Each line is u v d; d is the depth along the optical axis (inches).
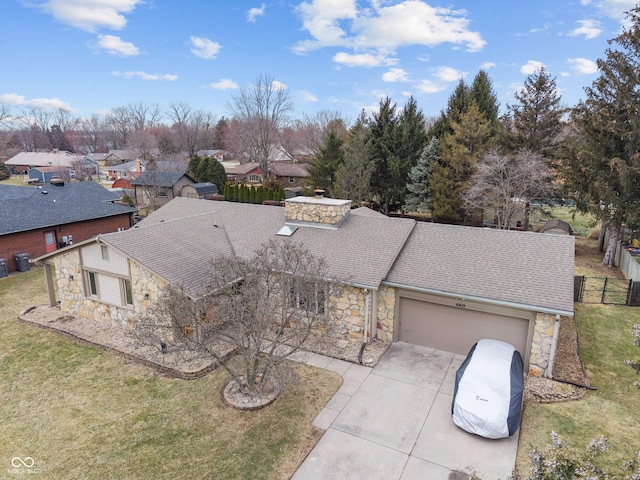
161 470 301.0
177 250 532.4
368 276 470.6
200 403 383.2
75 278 556.7
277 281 389.7
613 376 423.5
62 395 398.3
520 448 320.2
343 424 351.6
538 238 497.7
